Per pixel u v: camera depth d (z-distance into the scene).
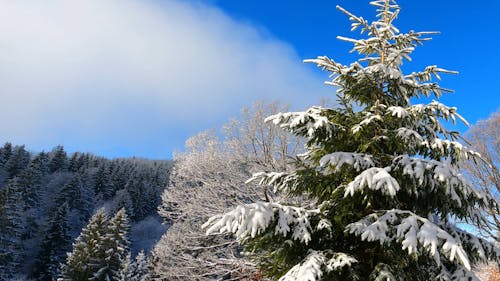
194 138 14.37
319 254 4.25
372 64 5.71
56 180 68.19
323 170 5.13
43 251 41.12
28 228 49.38
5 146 75.69
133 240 51.06
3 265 36.22
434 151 4.93
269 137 12.98
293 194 5.53
